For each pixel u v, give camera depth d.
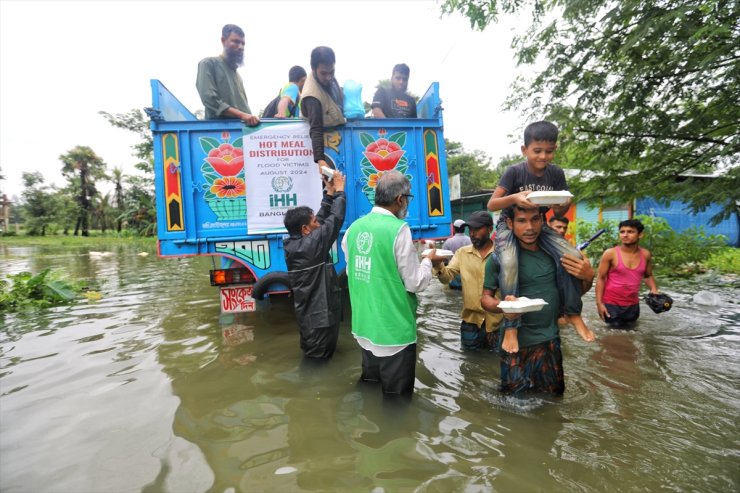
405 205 3.05
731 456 2.21
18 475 2.07
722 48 4.14
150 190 38.03
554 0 5.40
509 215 2.96
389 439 2.39
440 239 4.94
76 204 48.31
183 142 4.47
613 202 6.82
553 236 2.83
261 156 4.55
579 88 5.68
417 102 6.01
